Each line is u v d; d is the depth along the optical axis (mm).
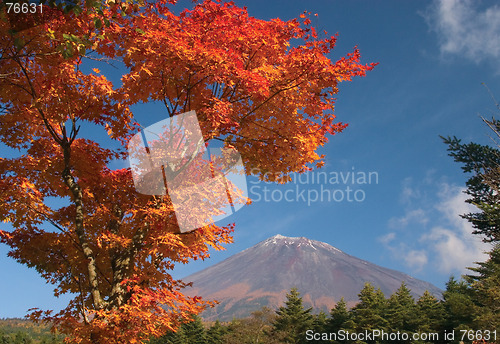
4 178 8141
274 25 8180
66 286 9008
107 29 7176
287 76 8375
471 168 19188
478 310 31188
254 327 53688
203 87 8516
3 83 7383
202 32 7812
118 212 9273
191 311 7590
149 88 8008
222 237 8453
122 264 8172
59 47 5645
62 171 8758
